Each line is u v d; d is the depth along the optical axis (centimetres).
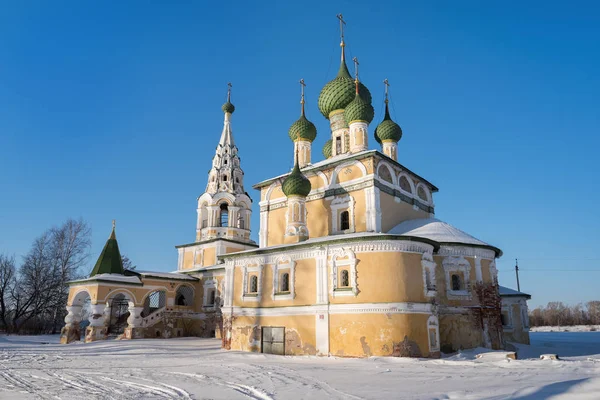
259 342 2416
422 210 3050
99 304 3184
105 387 1217
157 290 3538
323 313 2189
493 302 2486
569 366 1554
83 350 2441
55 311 4766
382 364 1709
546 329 8888
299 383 1258
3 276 4781
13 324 4697
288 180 2695
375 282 2092
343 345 2097
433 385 1161
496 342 2433
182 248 4334
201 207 4316
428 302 2120
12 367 1691
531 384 1116
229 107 4719
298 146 3391
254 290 2545
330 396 1042
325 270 2242
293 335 2283
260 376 1405
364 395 1040
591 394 881
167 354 2217
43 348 2583
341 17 3528
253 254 2559
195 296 3781
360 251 2161
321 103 3322
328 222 2706
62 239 4947
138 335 3350
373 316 2056
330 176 2769
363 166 2622
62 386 1241
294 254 2394
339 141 3197
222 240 4022
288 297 2353
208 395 1084
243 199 4344
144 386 1228
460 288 2444
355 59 3294
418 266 2150
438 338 2145
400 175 2875
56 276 4819
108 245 3553
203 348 2614
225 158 4459
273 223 3012
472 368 1557
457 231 2608
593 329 8675
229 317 2594
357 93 3095
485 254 2548
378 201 2555
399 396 1005
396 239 2127
